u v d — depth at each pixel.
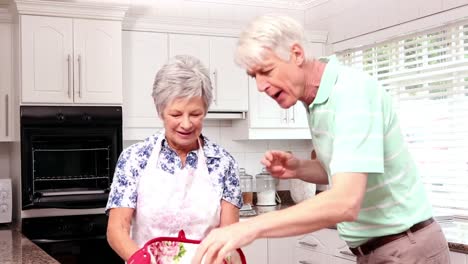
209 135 4.19
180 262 1.44
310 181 1.89
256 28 1.45
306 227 1.27
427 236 1.65
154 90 1.60
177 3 4.17
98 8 3.44
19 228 3.35
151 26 3.73
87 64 3.45
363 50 4.07
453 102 3.41
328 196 1.30
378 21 3.84
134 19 3.66
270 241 3.66
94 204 3.41
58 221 3.36
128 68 3.68
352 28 4.08
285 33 1.45
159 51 3.76
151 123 3.74
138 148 1.72
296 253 3.69
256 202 4.29
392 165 1.60
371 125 1.41
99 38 3.48
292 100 1.53
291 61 1.47
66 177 3.41
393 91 3.83
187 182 1.71
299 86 1.51
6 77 3.52
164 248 1.44
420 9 3.51
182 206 1.70
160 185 1.69
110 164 3.50
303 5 4.58
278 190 4.42
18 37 3.33
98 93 3.47
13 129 3.54
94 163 3.48
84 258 3.41
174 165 1.71
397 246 1.64
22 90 3.30
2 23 3.50
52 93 3.37
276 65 1.46
